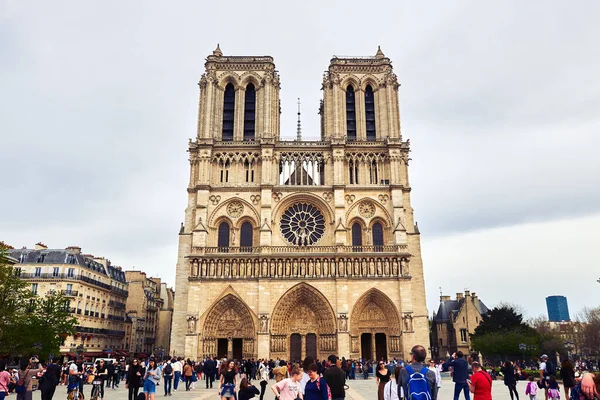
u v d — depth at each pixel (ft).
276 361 262.47
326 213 329.93
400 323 299.38
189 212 325.83
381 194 331.77
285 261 306.96
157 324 508.12
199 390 176.24
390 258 309.01
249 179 334.85
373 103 361.71
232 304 304.50
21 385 89.51
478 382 71.61
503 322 381.40
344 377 67.00
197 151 336.29
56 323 264.31
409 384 56.75
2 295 237.45
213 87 350.43
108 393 165.99
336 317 296.71
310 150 341.62
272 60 360.48
